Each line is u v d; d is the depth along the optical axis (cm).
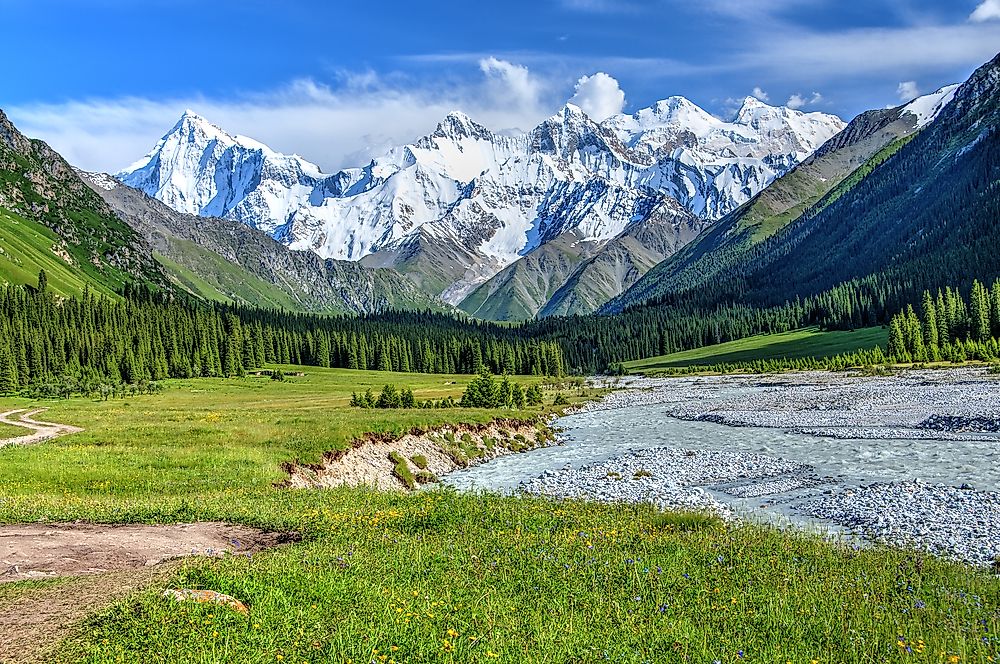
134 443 4706
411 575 1706
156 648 1164
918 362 15238
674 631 1380
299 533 2253
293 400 11531
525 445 6712
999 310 15700
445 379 18288
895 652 1328
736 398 11050
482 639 1274
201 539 2147
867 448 5538
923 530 2914
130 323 18550
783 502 3741
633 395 13062
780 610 1548
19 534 2150
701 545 2217
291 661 1141
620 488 4278
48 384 12731
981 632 1459
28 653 1141
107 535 2150
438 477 5122
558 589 1656
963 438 5756
